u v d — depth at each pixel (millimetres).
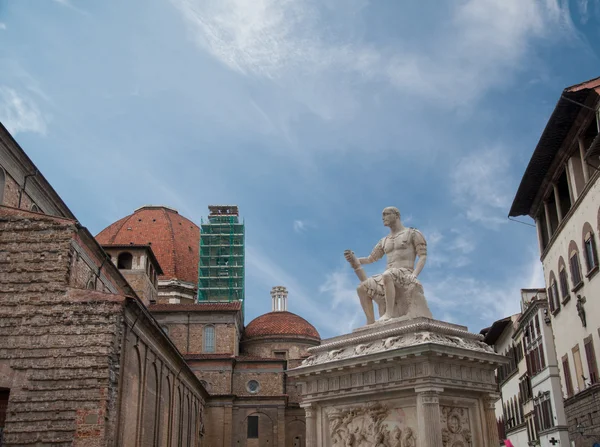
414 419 14547
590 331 34781
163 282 94062
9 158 37000
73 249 38688
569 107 32719
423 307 16234
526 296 61781
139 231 101375
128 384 37031
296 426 81312
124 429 35031
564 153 36969
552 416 48438
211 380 77938
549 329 49594
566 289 38781
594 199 32719
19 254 32000
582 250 35188
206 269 99000
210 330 81000
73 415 29391
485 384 15586
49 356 30359
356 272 17281
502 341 67938
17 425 29125
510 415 66062
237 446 76500
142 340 40812
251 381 80062
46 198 42812
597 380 34031
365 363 15211
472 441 15094
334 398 15922
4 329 30688
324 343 16984
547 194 41656
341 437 15742
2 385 29750
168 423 52906
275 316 94625
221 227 102062
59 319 31000
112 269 47688
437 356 14430
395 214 17547
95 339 30750
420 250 16969
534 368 53688
